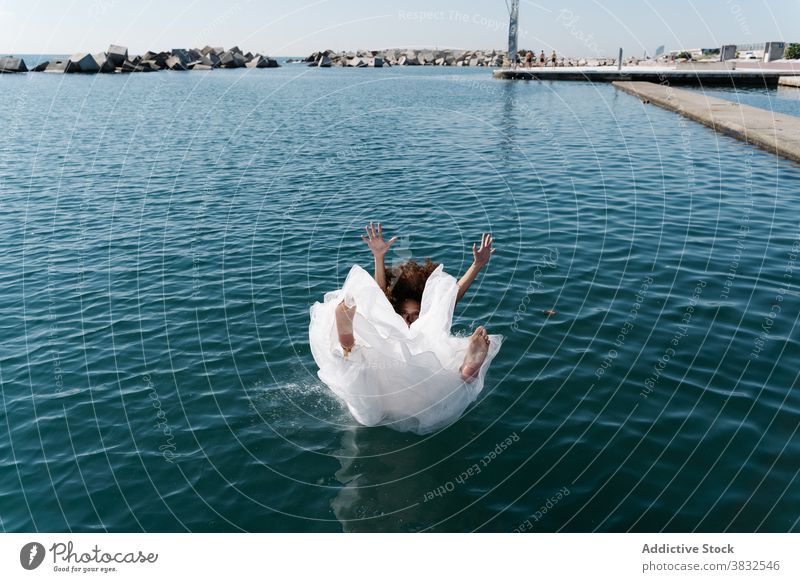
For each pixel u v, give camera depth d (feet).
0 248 30.01
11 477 13.58
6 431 15.14
